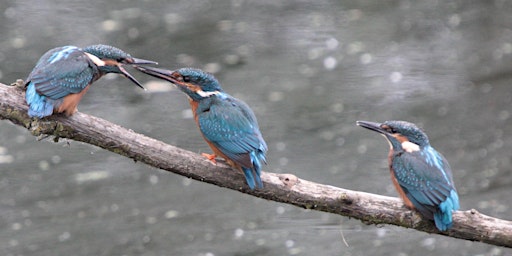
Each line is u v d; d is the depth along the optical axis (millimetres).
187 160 8250
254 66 17906
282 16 20469
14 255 11961
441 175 8461
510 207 13031
